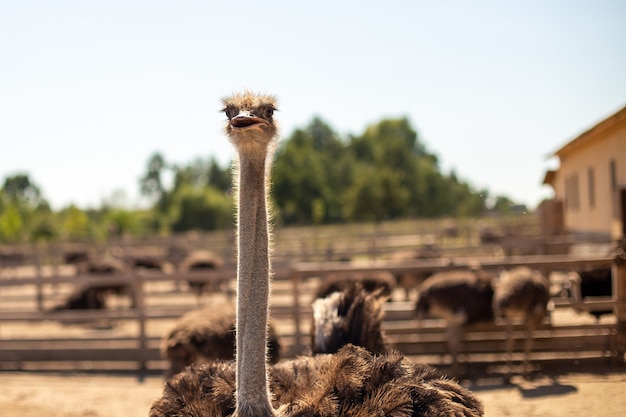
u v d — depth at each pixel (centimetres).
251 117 357
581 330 902
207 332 664
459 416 376
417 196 6894
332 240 2892
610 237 887
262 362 347
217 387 384
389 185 5562
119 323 1407
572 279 1051
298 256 2048
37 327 1398
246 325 354
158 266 2142
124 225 5147
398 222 5234
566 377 795
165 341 684
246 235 368
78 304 1448
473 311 859
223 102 393
